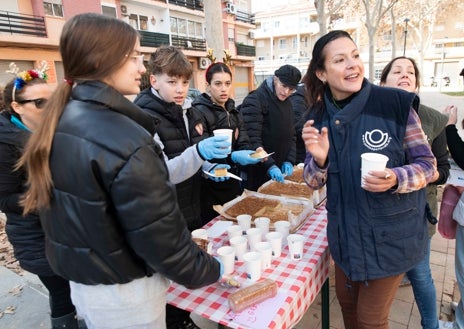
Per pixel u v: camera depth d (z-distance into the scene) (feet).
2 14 34.58
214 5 16.10
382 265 4.44
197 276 3.50
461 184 6.02
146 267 3.40
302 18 123.95
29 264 5.64
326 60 4.48
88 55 3.08
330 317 7.49
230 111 8.51
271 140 9.87
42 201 3.18
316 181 5.00
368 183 3.98
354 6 67.05
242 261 5.14
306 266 4.87
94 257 3.13
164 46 6.23
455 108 6.14
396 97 4.28
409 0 75.25
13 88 5.41
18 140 5.10
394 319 7.27
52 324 6.40
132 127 3.05
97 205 2.93
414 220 4.46
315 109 5.12
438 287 8.27
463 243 5.69
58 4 39.60
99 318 3.47
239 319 3.85
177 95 6.02
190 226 6.63
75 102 3.13
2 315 8.04
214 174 6.29
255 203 7.13
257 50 136.05
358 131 4.42
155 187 3.00
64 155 2.99
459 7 94.43
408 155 4.42
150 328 3.65
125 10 49.96
